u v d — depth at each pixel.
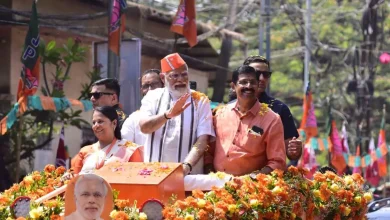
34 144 19.98
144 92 12.73
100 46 19.94
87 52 24.16
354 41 42.28
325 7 43.34
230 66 40.22
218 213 8.45
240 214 8.78
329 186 10.27
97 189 8.19
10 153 19.31
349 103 41.84
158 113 10.22
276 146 9.97
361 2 43.12
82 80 24.00
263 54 34.03
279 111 11.37
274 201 9.04
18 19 20.80
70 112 23.12
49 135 20.09
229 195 8.83
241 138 10.08
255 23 41.38
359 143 34.44
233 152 10.07
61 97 19.78
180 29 20.56
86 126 23.56
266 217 8.99
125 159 10.07
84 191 8.16
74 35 23.12
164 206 8.36
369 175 29.50
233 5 34.72
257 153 10.04
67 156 18.66
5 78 21.20
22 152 20.31
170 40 27.88
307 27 37.06
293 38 43.56
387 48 39.31
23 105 16.81
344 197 10.30
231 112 10.26
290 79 44.22
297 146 10.18
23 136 19.70
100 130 10.17
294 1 42.44
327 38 42.56
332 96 42.00
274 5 40.44
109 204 8.21
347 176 10.67
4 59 21.20
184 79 10.26
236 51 41.34
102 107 10.27
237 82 10.12
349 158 29.20
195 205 8.38
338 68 42.41
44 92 20.00
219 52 34.72
